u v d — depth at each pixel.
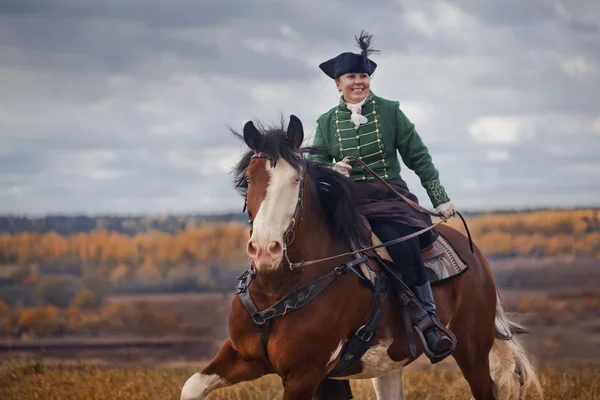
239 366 8.41
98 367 15.66
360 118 9.05
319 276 8.17
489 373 10.06
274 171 7.65
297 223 7.83
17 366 15.19
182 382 12.91
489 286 9.99
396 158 9.28
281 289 8.02
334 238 8.40
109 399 11.91
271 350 8.09
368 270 8.49
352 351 8.44
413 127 9.33
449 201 9.29
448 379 14.21
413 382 13.77
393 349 8.77
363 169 9.09
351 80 9.14
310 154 8.75
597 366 17.94
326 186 8.46
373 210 8.90
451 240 9.92
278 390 12.39
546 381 13.14
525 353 10.46
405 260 8.74
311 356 8.10
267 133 7.83
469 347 9.77
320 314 8.09
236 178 8.18
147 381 13.23
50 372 14.41
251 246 7.43
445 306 9.31
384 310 8.59
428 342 8.67
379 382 9.75
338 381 9.01
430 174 9.28
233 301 8.37
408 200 8.98
